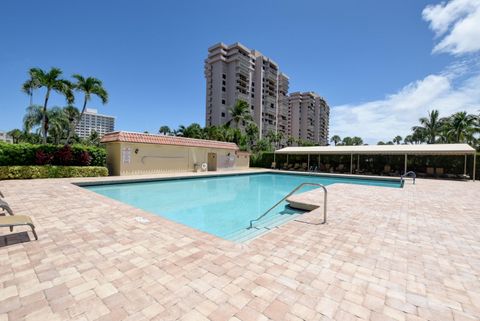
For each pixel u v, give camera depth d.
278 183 15.92
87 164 14.20
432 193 9.81
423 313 2.18
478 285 2.69
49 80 17.92
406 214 6.02
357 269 3.02
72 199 7.24
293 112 85.38
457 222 5.31
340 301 2.33
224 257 3.30
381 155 23.05
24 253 3.35
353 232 4.52
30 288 2.47
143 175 15.48
